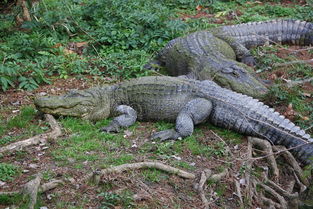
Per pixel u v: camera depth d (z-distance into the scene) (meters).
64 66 8.66
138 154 6.02
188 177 5.57
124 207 5.00
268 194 5.68
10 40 9.77
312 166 5.37
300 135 6.20
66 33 10.22
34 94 7.76
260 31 10.04
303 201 5.18
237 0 12.43
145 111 6.98
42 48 9.22
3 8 12.09
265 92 7.41
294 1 12.54
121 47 9.44
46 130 6.53
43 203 5.02
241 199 5.40
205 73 7.98
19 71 8.29
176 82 7.04
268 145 6.24
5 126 6.68
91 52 9.40
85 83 8.16
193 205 5.17
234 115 6.56
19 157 5.89
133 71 8.47
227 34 9.70
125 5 10.73
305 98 7.62
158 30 9.91
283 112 7.20
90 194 5.17
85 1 12.08
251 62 9.16
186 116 6.55
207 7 12.09
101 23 10.12
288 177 6.06
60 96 6.91
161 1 11.90
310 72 8.39
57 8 11.10
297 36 10.04
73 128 6.61
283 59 9.05
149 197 5.13
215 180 5.57
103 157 5.89
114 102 7.11
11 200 4.95
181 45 9.00
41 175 5.32
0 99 7.56
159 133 6.47
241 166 5.80
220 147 6.22
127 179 5.36
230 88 7.56
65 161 5.78
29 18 10.55
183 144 6.32
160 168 5.59
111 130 6.64
